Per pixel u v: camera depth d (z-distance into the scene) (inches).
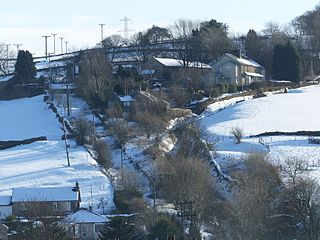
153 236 5027.1
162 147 7623.0
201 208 5551.2
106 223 5251.0
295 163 6195.9
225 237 4815.5
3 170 7234.3
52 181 6865.2
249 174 5890.8
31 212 5487.2
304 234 4692.4
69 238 4594.0
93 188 6619.1
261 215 4813.0
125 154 7480.3
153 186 6013.8
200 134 7854.3
